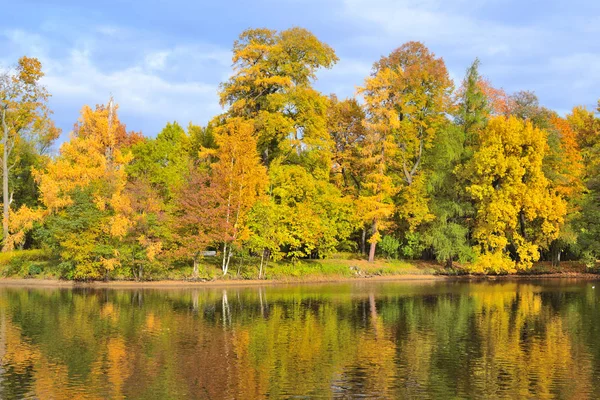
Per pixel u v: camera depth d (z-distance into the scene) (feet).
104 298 120.16
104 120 165.89
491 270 189.06
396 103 186.19
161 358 67.72
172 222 151.12
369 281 167.43
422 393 55.47
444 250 180.24
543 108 212.02
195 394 54.75
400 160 197.57
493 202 177.68
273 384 57.88
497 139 178.40
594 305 113.60
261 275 160.66
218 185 152.76
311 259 182.50
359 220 184.14
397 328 87.10
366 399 53.57
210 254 180.45
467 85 199.21
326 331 84.43
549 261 212.84
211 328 86.12
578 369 64.34
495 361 67.62
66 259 149.69
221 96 182.70
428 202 192.34
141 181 164.04
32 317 94.94
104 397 53.83
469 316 98.99
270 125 172.55
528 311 105.09
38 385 57.41
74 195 151.02
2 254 161.99
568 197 200.64
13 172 202.49
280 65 181.78
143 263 150.00
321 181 175.83
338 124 204.03
